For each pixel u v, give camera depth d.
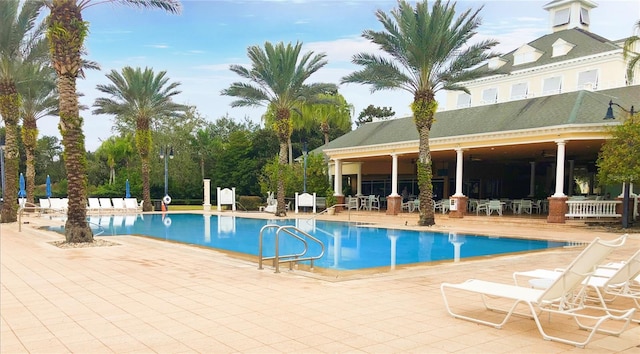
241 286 6.84
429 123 19.69
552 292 4.43
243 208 35.06
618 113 19.84
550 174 34.22
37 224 20.28
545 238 14.77
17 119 21.91
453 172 33.31
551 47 34.03
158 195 43.19
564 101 22.69
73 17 12.72
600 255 4.56
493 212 26.73
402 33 19.16
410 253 12.48
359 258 11.45
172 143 44.03
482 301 5.64
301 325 4.81
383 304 5.71
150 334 4.52
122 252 10.91
